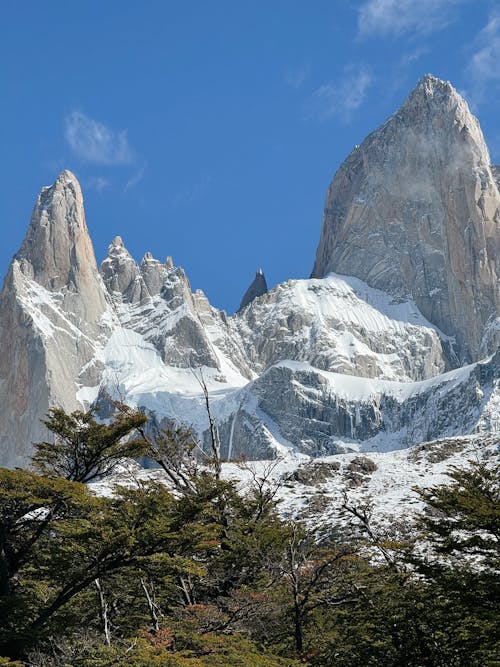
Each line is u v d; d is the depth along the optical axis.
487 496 64.75
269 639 76.38
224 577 82.88
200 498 79.81
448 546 64.81
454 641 64.94
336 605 74.62
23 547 74.50
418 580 70.31
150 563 69.06
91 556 68.94
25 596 71.44
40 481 69.12
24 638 66.44
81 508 72.00
